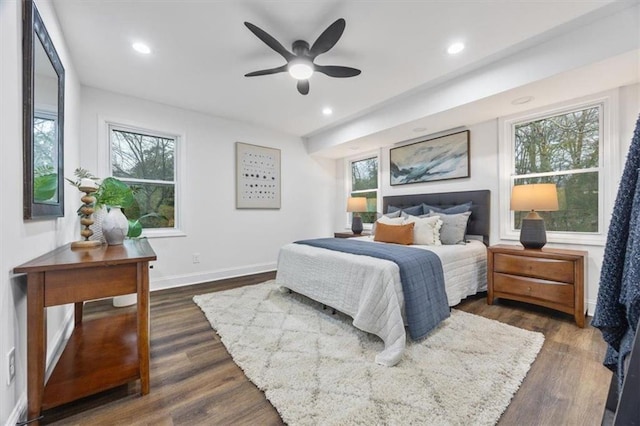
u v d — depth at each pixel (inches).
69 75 92.7
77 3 72.1
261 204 175.9
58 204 71.9
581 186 107.6
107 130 125.4
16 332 48.3
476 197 132.4
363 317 78.5
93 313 104.3
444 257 99.9
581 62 81.7
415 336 76.2
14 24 49.1
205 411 53.7
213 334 86.8
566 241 108.0
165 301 117.9
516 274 104.4
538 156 118.6
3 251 44.2
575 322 92.0
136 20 79.0
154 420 51.5
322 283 98.7
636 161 22.6
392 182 174.6
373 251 93.4
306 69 89.4
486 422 49.3
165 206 144.8
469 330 85.7
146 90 124.3
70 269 51.1
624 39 74.8
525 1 72.0
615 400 26.0
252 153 171.9
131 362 62.3
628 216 23.3
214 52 95.3
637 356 17.6
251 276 163.2
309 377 63.2
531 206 101.0
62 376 57.0
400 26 82.0
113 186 86.5
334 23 71.9
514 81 95.8
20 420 47.9
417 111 127.6
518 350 73.6
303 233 198.5
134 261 56.8
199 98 133.4
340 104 140.8
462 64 102.8
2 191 44.1
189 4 73.3
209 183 154.9
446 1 72.2
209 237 154.6
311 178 203.9
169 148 146.3
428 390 58.1
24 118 52.1
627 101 95.0
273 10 75.7
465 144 138.3
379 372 64.7
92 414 52.8
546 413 51.9
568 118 110.7
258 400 56.9
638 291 20.2
